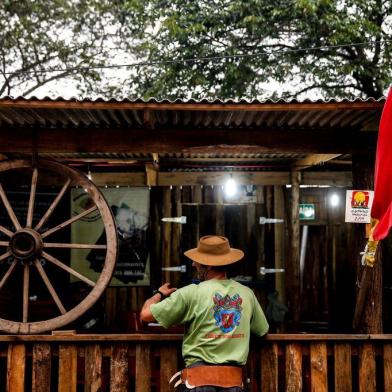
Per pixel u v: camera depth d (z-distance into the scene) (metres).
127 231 7.42
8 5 13.42
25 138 4.95
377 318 4.95
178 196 7.56
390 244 7.53
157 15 12.04
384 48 11.98
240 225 7.61
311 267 7.91
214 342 3.40
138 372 4.12
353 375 4.46
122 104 4.30
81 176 5.00
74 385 4.12
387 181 3.29
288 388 4.16
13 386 4.12
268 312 7.32
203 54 11.80
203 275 3.71
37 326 4.77
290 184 7.63
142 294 7.38
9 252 4.92
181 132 4.96
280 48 12.30
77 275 4.93
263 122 5.13
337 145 5.01
